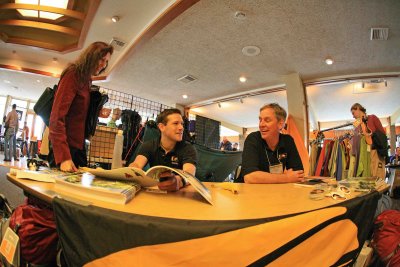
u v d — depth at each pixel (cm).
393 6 259
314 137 415
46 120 143
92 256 49
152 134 302
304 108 441
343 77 440
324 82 458
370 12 271
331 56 373
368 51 352
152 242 47
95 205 57
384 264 117
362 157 277
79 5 351
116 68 464
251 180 142
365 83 466
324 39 328
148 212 56
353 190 107
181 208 62
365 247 116
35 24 388
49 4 350
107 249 49
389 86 481
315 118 761
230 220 51
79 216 52
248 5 272
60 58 513
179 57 409
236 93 577
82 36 389
